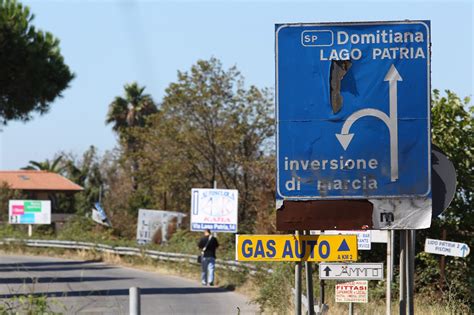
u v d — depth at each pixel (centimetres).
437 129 3775
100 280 6197
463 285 3591
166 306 4491
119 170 14625
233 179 9875
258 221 6512
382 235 3178
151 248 7862
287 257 1875
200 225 7150
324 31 1841
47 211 11925
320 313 2938
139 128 10438
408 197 1836
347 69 1838
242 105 9994
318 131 1841
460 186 3769
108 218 11612
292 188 1847
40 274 6719
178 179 9938
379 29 1836
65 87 6975
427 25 1830
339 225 1842
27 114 6869
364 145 1838
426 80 1830
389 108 1834
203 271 5881
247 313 4131
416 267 3791
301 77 1841
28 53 6569
